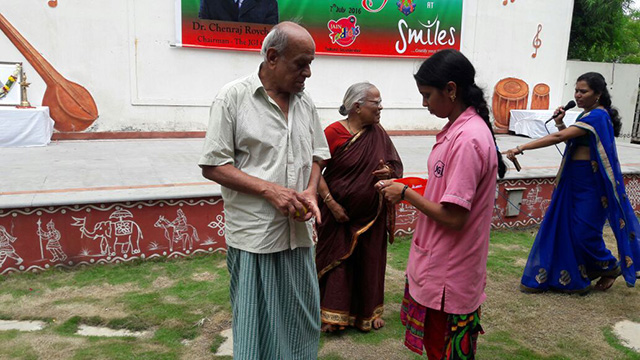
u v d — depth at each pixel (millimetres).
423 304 1973
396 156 2936
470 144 1760
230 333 2852
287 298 2094
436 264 1925
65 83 8094
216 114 1880
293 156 1996
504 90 11570
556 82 12086
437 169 1894
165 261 3910
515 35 11398
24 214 3496
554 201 3527
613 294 3578
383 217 2883
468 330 1967
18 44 7762
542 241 3531
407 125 10805
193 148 7445
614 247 4719
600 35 15852
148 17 8391
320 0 9539
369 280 2855
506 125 11719
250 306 1974
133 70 8445
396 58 10406
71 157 6184
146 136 8703
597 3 14703
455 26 10766
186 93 8867
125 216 3754
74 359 2506
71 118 8227
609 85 12977
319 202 2904
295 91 1935
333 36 9781
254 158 1954
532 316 3176
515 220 5230
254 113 1905
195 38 8711
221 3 8773
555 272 3531
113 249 3771
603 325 3080
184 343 2730
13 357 2500
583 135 3375
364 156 2750
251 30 9078
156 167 5504
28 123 7125
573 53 16141
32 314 2988
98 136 8414
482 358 2650
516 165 3314
